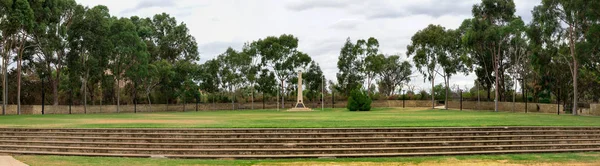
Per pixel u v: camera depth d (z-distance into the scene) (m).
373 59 81.69
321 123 26.20
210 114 49.03
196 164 16.91
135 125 24.88
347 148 19.58
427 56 69.94
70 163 16.89
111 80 63.06
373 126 23.27
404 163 17.23
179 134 20.94
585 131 22.80
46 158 18.06
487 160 17.88
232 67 78.50
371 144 20.05
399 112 51.22
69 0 54.47
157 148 19.64
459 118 33.25
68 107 57.72
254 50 82.44
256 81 82.06
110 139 20.81
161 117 38.59
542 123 26.38
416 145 20.23
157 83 72.75
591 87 60.41
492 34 56.75
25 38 48.66
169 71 69.75
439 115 40.38
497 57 64.06
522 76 63.91
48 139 21.12
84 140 20.89
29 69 56.69
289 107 85.12
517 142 21.00
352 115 41.78
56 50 54.31
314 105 83.94
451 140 20.91
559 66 57.06
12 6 43.34
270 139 20.30
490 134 21.83
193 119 33.66
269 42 82.50
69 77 58.44
